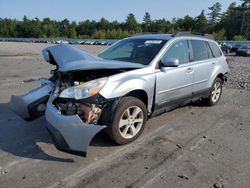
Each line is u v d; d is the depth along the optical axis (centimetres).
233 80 1123
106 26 13588
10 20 13612
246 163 383
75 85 397
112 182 330
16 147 419
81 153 360
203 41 625
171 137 469
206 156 401
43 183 326
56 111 379
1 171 349
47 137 457
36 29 13038
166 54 498
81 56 426
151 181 333
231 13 11200
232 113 625
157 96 474
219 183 332
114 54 543
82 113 386
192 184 329
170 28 12031
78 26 13788
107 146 424
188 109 644
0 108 619
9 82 951
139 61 484
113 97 395
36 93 477
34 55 2373
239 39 9500
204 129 514
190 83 556
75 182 329
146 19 12962
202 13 11838
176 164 376
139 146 429
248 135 489
